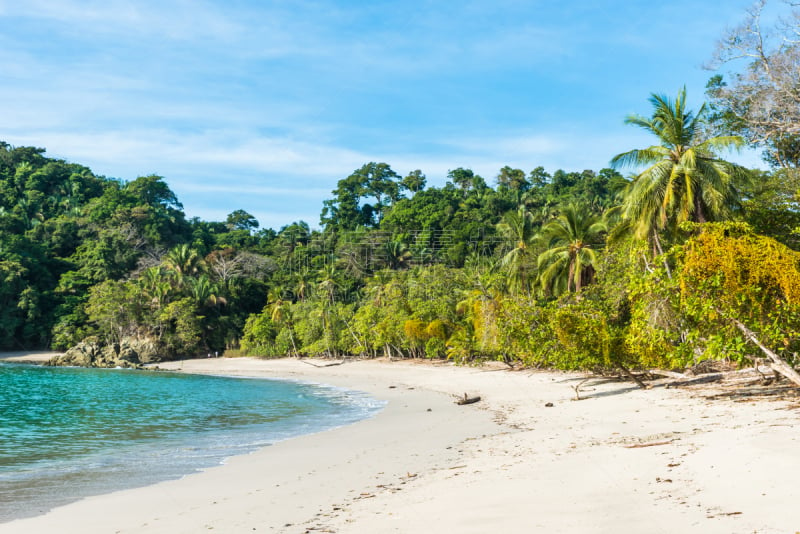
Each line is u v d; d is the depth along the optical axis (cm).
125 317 8844
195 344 8662
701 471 916
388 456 1502
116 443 1997
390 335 6412
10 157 15638
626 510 749
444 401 2967
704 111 3234
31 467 1576
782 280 1392
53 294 9981
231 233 15150
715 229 1551
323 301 7988
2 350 9331
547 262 4378
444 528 752
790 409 1498
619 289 3012
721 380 2359
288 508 992
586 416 1934
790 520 639
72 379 5491
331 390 4088
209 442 1969
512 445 1492
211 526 907
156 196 16125
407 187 16938
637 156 2883
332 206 16038
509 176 16025
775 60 2788
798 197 2619
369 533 768
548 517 752
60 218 12850
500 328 2864
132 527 935
